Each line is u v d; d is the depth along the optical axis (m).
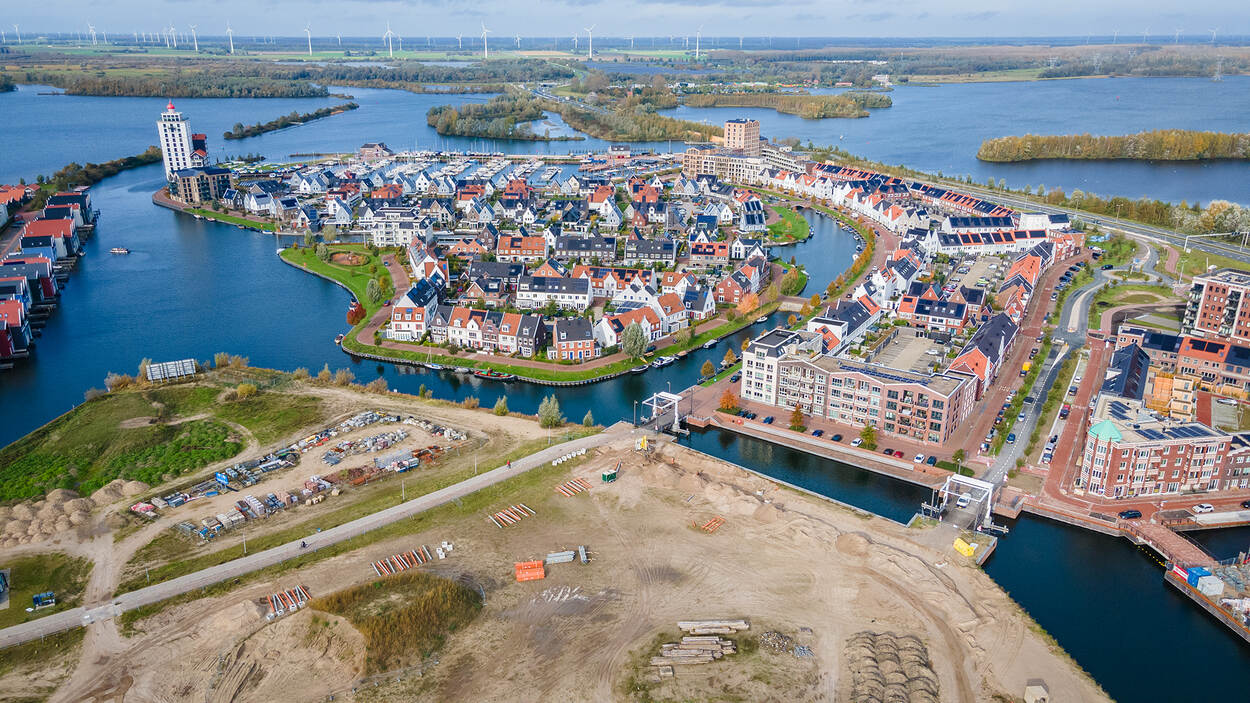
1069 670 122.62
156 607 134.88
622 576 143.25
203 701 116.75
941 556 149.12
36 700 116.75
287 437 192.62
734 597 138.00
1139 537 155.62
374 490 169.62
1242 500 167.38
